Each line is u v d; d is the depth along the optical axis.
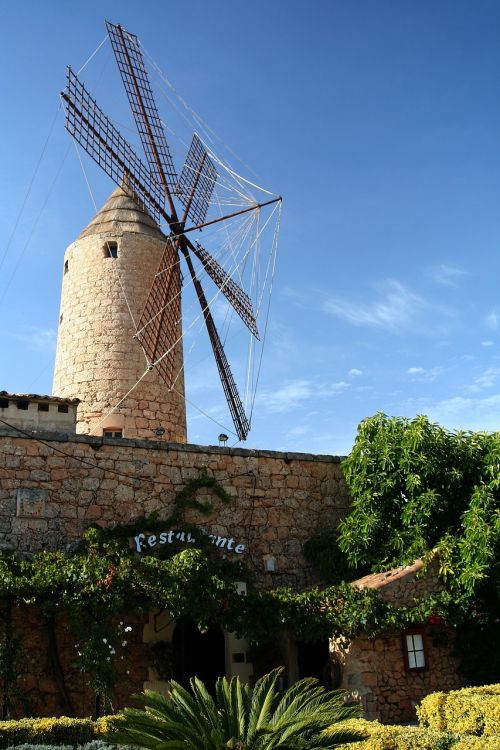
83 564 12.26
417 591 13.79
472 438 15.57
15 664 11.84
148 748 6.94
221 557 14.95
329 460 17.03
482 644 14.02
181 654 14.25
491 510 14.26
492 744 7.76
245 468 15.94
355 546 15.29
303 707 7.70
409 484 15.02
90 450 14.42
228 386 23.06
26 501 13.54
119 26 21.53
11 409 16.53
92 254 21.34
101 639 12.00
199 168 23.20
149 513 14.55
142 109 21.80
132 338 20.44
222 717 7.41
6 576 11.70
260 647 14.98
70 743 9.42
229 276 22.62
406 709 13.06
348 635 13.06
